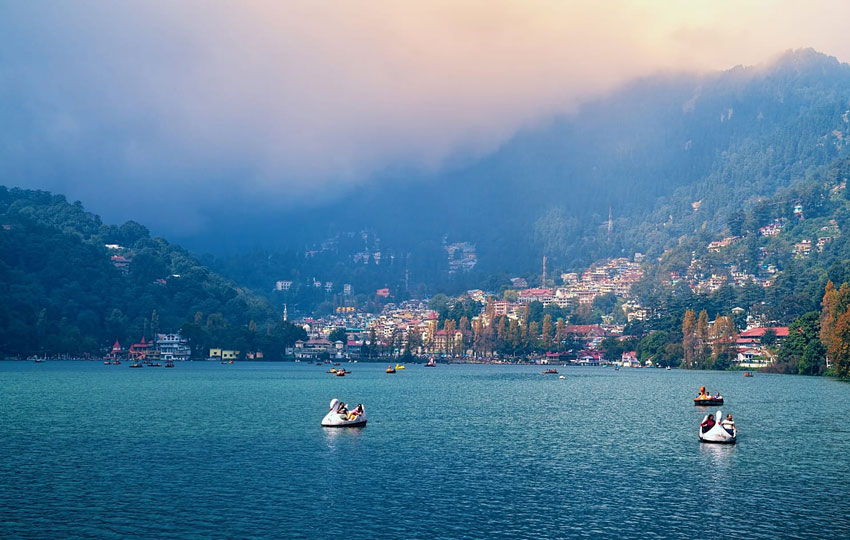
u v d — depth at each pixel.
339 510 68.25
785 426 124.31
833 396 186.62
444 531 62.38
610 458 93.50
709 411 150.50
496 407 159.62
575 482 79.56
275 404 160.75
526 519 65.81
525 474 83.44
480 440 107.75
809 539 60.66
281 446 101.06
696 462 90.94
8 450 96.69
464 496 73.56
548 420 133.75
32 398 172.88
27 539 59.75
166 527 62.88
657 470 86.00
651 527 63.62
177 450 97.25
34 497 72.12
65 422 125.62
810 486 78.06
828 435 113.56
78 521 64.44
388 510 68.31
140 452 95.62
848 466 88.44
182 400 170.50
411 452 97.06
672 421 132.62
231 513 67.06
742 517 66.56
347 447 100.50
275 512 67.50
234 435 110.94
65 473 82.62
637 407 160.38
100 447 99.31
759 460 92.19
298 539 60.09
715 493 75.00
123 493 73.88
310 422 127.12
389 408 156.12
